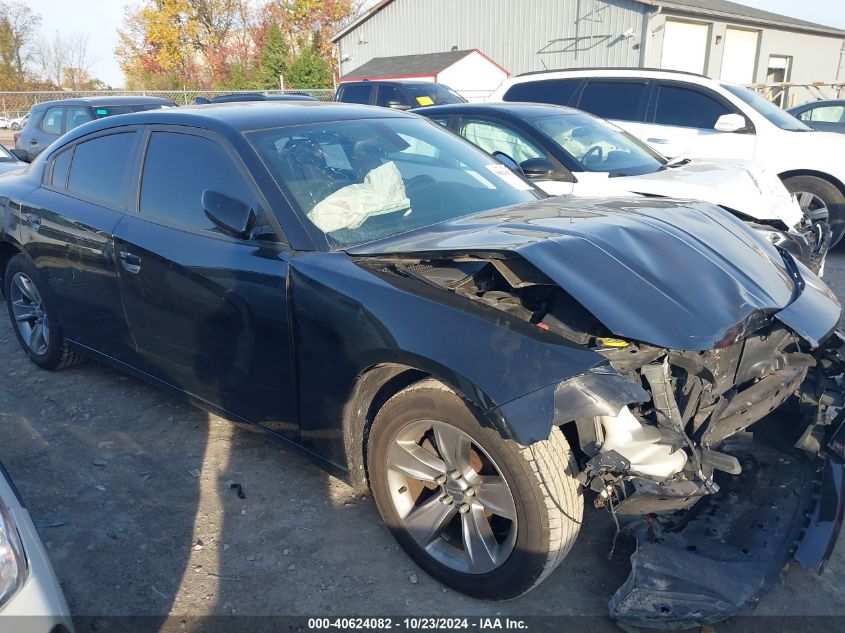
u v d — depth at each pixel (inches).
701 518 101.0
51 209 151.9
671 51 885.8
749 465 112.1
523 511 87.5
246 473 130.4
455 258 96.7
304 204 113.2
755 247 112.7
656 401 91.7
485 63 906.7
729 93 302.2
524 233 101.5
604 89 324.2
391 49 1141.7
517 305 100.2
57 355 168.1
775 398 107.7
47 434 145.9
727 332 87.4
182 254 122.0
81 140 153.9
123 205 138.4
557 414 80.7
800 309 103.3
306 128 129.6
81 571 105.7
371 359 95.8
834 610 96.1
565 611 96.0
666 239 102.6
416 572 104.5
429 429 98.3
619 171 219.6
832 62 1173.1
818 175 288.2
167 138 133.1
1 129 986.1
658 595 88.8
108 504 122.0
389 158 131.4
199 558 108.1
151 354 137.4
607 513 115.0
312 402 108.1
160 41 1792.6
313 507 120.0
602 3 866.1
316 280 102.3
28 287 169.6
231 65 1621.6
